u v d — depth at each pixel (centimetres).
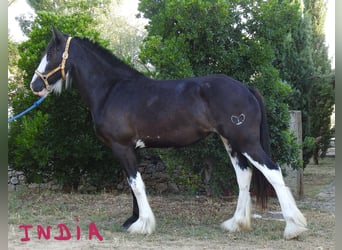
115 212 550
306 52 958
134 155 457
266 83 593
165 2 640
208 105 431
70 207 579
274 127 599
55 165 700
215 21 577
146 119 443
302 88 962
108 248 393
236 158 461
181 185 739
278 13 586
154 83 458
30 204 600
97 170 725
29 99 682
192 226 477
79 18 716
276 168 416
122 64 476
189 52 599
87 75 472
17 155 675
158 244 407
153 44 575
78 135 687
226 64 590
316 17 1097
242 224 451
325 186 862
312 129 1084
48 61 469
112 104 454
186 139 445
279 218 521
